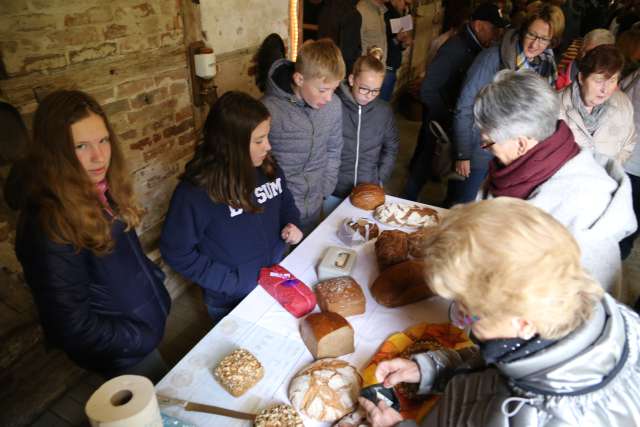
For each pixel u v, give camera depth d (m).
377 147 2.46
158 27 2.18
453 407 0.85
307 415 1.01
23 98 1.66
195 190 1.40
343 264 1.49
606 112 1.95
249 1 2.82
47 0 1.66
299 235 1.76
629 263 2.96
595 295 0.68
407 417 1.02
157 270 1.48
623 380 0.67
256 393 1.07
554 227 0.68
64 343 1.13
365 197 1.97
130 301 1.26
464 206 0.74
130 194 1.22
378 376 1.07
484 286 0.65
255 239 1.57
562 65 3.18
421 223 1.81
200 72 2.46
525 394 0.69
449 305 1.37
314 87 1.76
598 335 0.67
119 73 2.04
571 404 0.64
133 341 1.27
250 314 1.32
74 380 2.03
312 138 1.98
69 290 1.06
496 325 0.70
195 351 1.18
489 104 1.20
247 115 1.31
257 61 3.09
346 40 3.56
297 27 3.42
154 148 2.38
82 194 1.02
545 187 1.20
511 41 2.41
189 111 2.56
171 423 0.96
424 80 3.04
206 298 1.68
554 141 1.19
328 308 1.30
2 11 1.53
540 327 0.66
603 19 5.99
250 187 1.40
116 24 1.96
